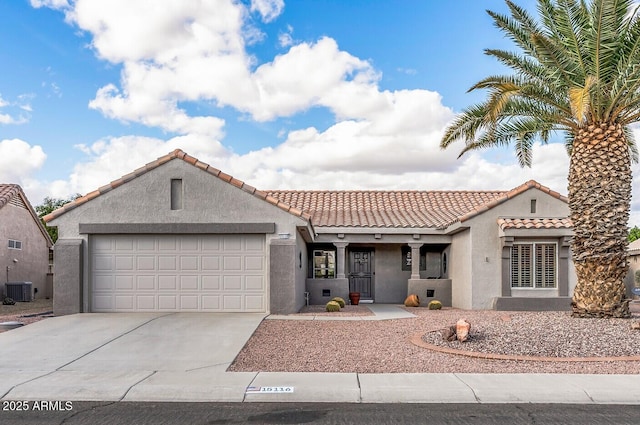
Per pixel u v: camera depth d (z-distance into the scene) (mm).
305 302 21531
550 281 19391
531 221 19234
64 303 17047
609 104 14297
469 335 12547
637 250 30922
